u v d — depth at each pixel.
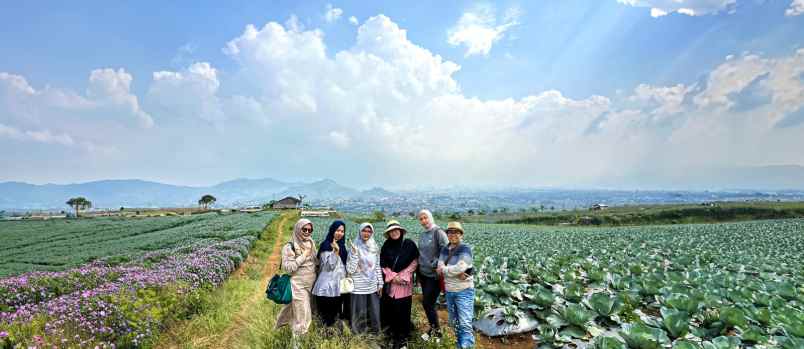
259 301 9.22
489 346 6.24
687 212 64.44
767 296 6.34
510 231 37.91
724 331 5.24
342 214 82.12
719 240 21.14
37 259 21.44
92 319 6.25
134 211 112.56
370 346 5.95
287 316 6.61
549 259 11.53
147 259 14.88
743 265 10.88
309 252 6.37
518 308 7.13
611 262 11.30
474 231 37.66
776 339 4.70
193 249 18.20
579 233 32.09
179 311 7.68
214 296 9.32
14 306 8.16
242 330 7.20
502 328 6.50
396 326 6.62
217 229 36.81
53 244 33.22
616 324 5.95
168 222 57.50
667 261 12.30
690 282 7.84
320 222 52.03
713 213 63.19
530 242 21.19
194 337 6.79
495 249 16.38
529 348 6.06
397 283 6.52
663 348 4.50
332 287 6.36
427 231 6.74
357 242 6.46
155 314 6.83
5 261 21.22
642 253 14.05
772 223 41.06
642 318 5.86
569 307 5.89
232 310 8.48
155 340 6.54
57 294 9.70
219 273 12.19
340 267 6.48
